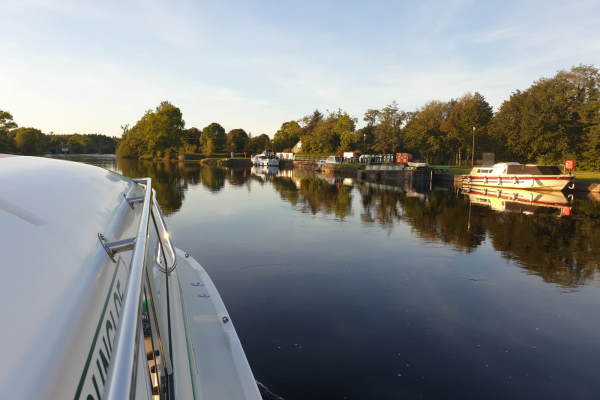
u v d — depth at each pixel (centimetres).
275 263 830
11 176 152
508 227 1333
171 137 8169
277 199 1962
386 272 793
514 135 4366
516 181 2559
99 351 103
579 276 794
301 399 388
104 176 242
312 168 5897
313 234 1130
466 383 424
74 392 81
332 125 7512
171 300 226
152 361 155
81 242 132
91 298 111
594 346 509
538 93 4062
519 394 408
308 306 611
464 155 5469
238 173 4522
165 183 2859
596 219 1507
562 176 2372
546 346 509
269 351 475
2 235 103
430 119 5322
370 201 2017
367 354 474
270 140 10794
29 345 77
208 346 274
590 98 3872
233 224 1258
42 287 95
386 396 396
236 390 229
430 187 3034
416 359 469
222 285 696
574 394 410
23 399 65
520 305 641
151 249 215
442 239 1118
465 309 619
